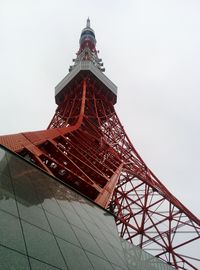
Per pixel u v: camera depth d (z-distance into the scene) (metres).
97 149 51.78
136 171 51.31
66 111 70.62
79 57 92.75
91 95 76.88
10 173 11.86
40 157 22.95
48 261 8.02
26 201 10.45
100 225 14.09
